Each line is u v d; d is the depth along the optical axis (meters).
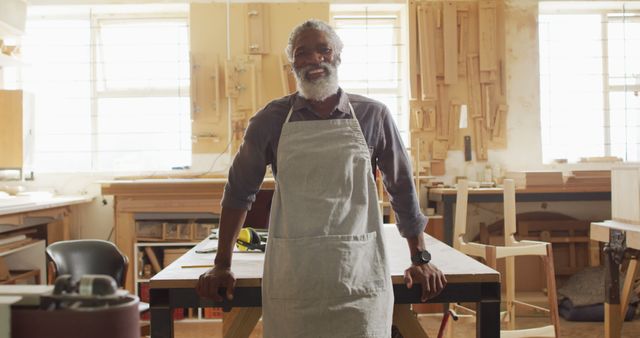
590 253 5.09
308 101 1.74
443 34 5.32
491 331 1.82
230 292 1.73
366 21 5.55
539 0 5.37
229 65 5.17
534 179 4.59
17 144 4.70
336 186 1.68
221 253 1.77
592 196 4.59
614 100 5.64
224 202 1.79
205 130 5.22
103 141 5.44
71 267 2.88
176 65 5.43
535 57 5.38
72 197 4.87
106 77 5.44
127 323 0.71
